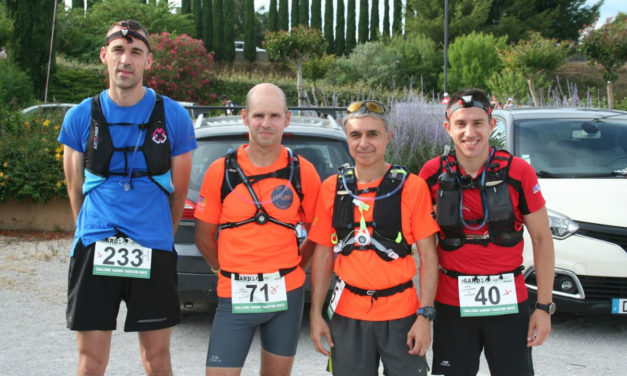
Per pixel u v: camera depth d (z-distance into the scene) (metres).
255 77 32.41
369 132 2.72
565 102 14.50
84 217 2.92
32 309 5.11
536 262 2.83
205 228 2.98
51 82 19.17
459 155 2.81
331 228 2.85
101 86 27.52
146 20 36.59
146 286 2.93
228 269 2.88
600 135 5.52
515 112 6.01
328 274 2.89
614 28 17.47
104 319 2.89
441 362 2.89
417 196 2.75
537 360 4.15
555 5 47.81
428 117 8.55
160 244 2.95
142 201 2.92
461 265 2.79
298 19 53.00
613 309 4.43
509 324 2.79
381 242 2.71
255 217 2.85
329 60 26.36
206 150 4.41
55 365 4.00
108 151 2.88
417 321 2.69
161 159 2.93
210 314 5.09
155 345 3.04
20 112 8.92
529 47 21.12
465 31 44.03
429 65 39.09
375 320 2.71
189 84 25.59
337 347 2.79
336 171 4.42
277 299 2.83
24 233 7.92
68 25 33.06
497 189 2.73
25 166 7.88
